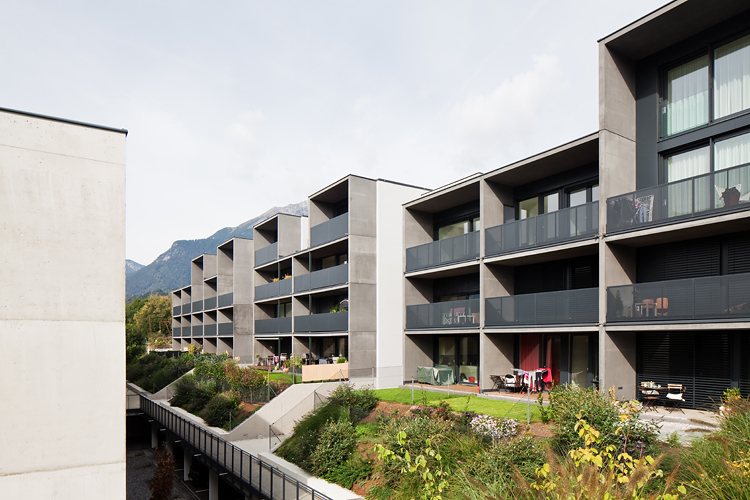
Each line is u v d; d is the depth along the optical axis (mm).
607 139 14383
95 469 6504
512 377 18016
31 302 6285
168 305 102125
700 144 13703
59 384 6375
